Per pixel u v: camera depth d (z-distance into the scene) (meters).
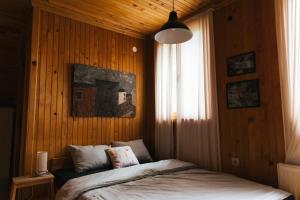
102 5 3.05
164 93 3.64
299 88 2.20
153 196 1.84
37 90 2.86
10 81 4.38
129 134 3.76
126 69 3.82
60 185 2.52
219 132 2.90
